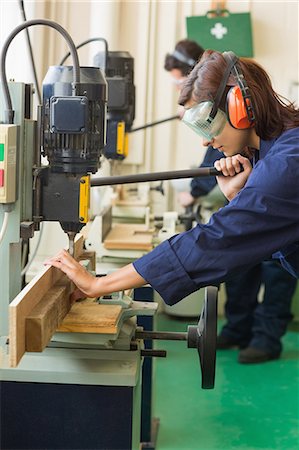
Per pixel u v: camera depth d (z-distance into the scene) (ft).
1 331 6.63
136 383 6.51
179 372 14.44
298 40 17.78
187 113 6.88
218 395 13.37
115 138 12.14
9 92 6.25
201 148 18.08
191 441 11.44
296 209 6.35
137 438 7.04
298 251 7.17
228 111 6.79
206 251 6.31
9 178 6.19
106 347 6.61
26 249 8.44
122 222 13.26
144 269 6.32
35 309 5.77
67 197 6.50
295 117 6.99
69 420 6.51
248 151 7.84
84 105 6.22
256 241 6.38
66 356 6.54
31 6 13.87
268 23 17.78
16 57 12.98
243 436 11.68
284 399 13.28
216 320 6.34
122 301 6.92
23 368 6.44
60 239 11.48
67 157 6.39
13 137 6.17
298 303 18.21
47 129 6.39
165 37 17.69
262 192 6.32
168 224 12.95
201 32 17.30
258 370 14.79
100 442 6.51
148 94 17.74
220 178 8.21
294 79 17.87
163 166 18.06
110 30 16.65
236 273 6.45
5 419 6.55
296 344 16.67
